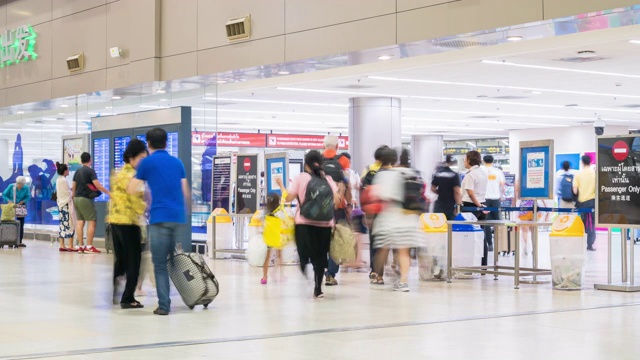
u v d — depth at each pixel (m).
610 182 10.85
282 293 10.55
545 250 20.34
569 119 32.25
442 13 11.32
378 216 10.88
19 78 19.92
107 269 13.78
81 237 17.59
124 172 9.30
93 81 17.53
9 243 19.00
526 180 11.84
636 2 9.26
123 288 10.51
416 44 11.88
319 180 9.98
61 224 17.91
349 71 20.06
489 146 41.94
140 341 6.95
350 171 13.84
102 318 8.40
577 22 10.26
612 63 18.59
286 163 15.24
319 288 9.97
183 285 8.91
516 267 11.20
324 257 10.02
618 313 8.68
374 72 19.70
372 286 11.45
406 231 10.74
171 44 15.77
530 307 9.16
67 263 14.95
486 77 20.75
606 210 10.91
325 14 12.97
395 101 24.80
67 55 18.27
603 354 6.32
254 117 32.03
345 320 8.16
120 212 9.18
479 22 10.87
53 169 20.98
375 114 24.55
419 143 40.41
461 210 13.05
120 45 16.77
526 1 10.33
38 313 8.77
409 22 11.76
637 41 15.70
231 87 23.11
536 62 18.41
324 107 28.25
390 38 12.00
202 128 16.36
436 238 12.12
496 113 30.08
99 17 17.36
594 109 28.86
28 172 22.16
